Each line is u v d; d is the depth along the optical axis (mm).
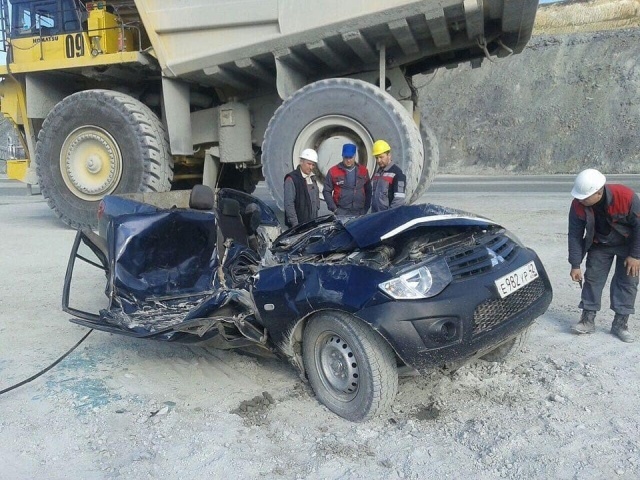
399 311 3592
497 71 42250
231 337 4461
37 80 12195
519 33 10070
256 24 9602
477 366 4648
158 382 4629
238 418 3986
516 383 4332
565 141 36094
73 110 11469
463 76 43406
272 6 9383
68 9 11398
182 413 4082
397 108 8945
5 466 3465
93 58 11102
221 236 5844
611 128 35156
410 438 3643
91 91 11281
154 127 11289
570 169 34750
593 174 4848
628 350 4895
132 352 5266
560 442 3482
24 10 11781
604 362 4641
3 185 28703
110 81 12281
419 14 8617
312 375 4160
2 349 5387
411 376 4492
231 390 4469
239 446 3617
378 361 3721
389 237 3961
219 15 9727
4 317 6348
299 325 4137
